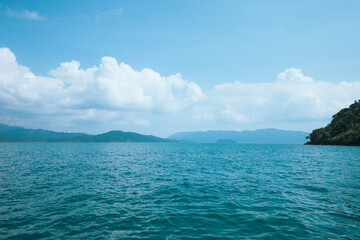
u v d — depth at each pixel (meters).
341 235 8.80
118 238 8.70
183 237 8.72
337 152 69.19
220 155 60.12
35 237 8.87
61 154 65.94
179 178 22.61
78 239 8.66
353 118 146.62
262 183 19.53
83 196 15.41
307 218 10.70
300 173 25.14
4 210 12.29
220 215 11.27
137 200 14.31
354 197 14.49
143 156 58.00
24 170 28.69
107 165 35.28
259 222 10.23
